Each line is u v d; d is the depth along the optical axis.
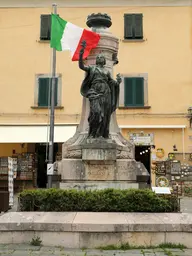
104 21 10.50
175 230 6.04
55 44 11.38
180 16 20.48
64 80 20.17
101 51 10.21
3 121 20.05
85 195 7.27
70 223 6.06
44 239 6.08
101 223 6.05
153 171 19.11
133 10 20.56
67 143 9.75
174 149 19.47
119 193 7.28
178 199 7.40
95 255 5.54
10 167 11.86
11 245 6.04
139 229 6.02
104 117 9.12
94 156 8.95
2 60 20.50
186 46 20.28
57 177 9.24
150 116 19.80
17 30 20.66
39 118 19.98
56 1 20.61
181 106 19.86
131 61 20.25
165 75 20.12
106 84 9.17
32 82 20.31
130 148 9.70
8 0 20.67
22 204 7.30
